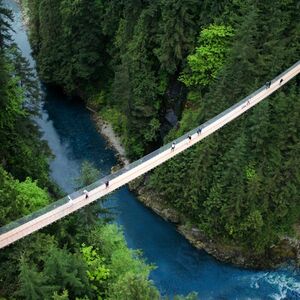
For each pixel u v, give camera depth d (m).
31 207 44.69
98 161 73.06
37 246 38.50
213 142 55.62
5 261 38.25
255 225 54.53
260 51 56.00
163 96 68.25
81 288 35.34
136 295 31.86
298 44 57.09
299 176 54.25
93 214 45.78
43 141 60.34
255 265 57.53
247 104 55.44
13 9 113.31
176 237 61.25
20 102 53.72
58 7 81.12
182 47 62.44
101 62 80.69
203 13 60.66
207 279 56.72
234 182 54.12
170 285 56.06
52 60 84.25
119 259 41.84
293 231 58.62
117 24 75.62
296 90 57.19
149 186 64.44
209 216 58.06
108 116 79.31
